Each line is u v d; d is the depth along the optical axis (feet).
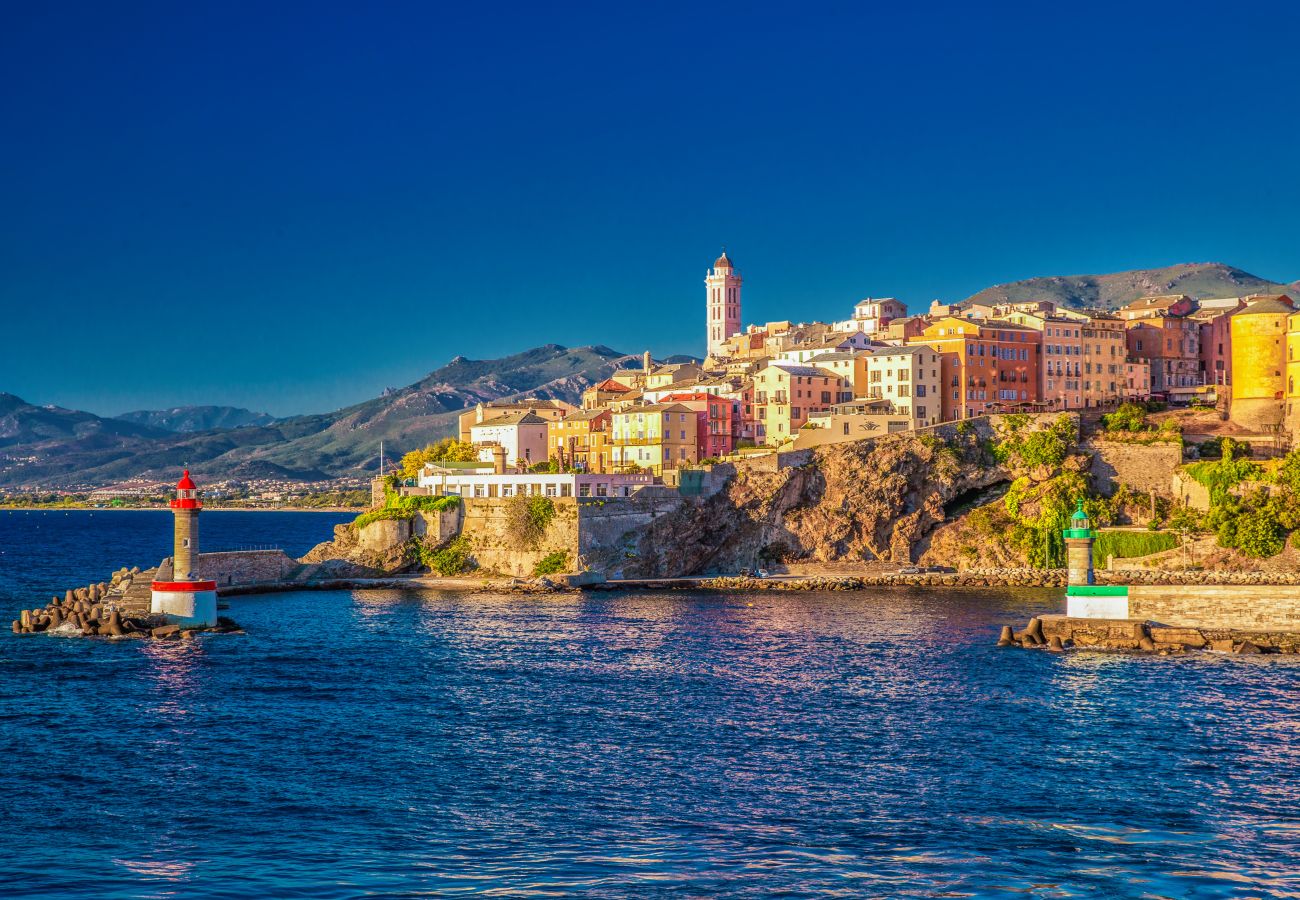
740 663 389.80
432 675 370.94
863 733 297.12
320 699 336.90
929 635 449.48
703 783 257.96
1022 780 259.60
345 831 230.89
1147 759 274.16
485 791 253.44
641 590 625.41
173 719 313.73
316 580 644.27
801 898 201.16
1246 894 202.49
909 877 209.26
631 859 217.15
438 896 201.46
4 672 376.89
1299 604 411.13
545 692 345.10
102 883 206.49
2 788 255.70
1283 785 256.11
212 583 469.98
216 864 214.90
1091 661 389.39
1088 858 217.15
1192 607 421.59
